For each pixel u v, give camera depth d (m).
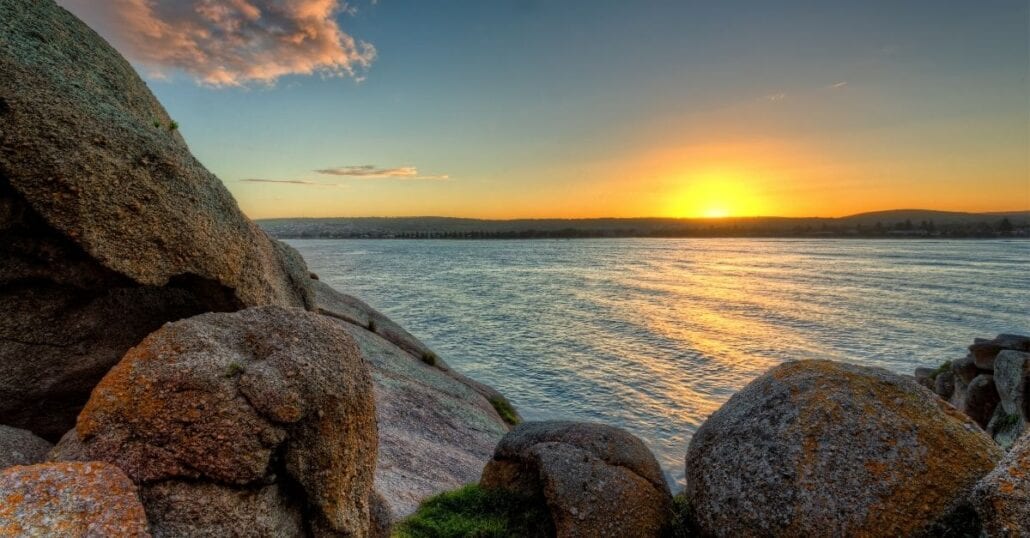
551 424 10.91
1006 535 5.07
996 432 19.39
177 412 4.78
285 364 5.43
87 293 6.52
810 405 7.07
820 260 166.38
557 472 9.04
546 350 50.09
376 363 25.95
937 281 101.06
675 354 47.91
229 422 4.87
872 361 44.34
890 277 110.44
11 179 5.60
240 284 7.80
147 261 6.59
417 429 20.17
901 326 58.75
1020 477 5.27
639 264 164.62
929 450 6.39
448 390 27.53
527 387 38.41
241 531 4.76
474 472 18.09
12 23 6.57
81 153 6.07
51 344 6.46
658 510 8.80
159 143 7.12
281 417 5.11
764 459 6.89
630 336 56.06
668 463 25.67
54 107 6.01
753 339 53.62
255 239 8.97
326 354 5.83
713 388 37.84
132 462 4.61
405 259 187.25
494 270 143.00
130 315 7.00
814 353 47.31
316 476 5.42
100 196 6.17
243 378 5.12
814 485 6.42
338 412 5.59
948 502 6.01
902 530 5.96
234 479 4.80
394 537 8.95
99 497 4.07
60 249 6.11
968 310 68.06
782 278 114.94
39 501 3.86
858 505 6.17
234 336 5.57
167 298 7.25
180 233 6.91
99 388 4.94
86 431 4.71
